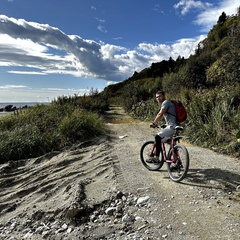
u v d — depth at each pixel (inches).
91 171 255.0
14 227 177.0
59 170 277.4
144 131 458.0
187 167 198.5
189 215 158.7
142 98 767.1
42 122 435.2
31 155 348.8
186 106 435.5
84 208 175.0
